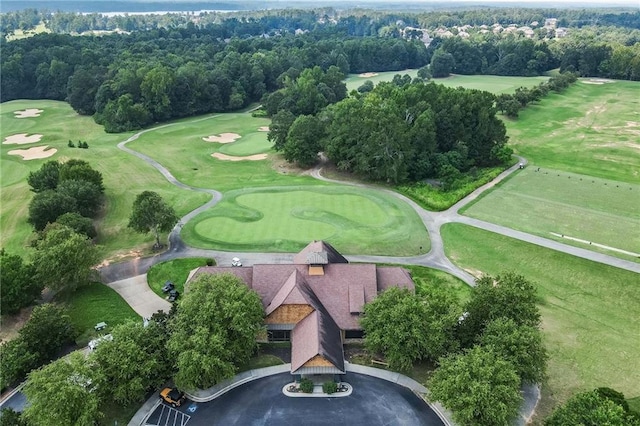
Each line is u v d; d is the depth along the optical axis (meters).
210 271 58.44
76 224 73.31
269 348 53.72
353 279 56.16
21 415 41.38
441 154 107.44
